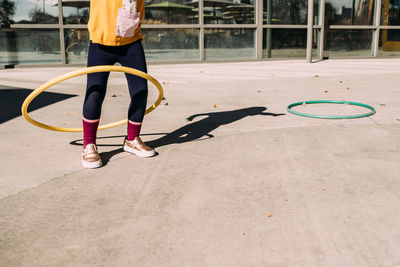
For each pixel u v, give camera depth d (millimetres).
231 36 13859
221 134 4617
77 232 2438
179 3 13188
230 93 7598
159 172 3424
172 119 5445
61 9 12383
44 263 2129
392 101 6617
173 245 2285
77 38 12695
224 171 3432
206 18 13484
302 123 5102
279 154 3863
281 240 2316
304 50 14812
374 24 15344
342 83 8859
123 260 2148
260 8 13859
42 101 6859
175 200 2871
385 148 3996
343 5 14914
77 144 4320
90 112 3537
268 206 2752
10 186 3131
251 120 5316
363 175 3287
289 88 8203
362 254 2162
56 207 2773
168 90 8008
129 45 3613
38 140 4461
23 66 12391
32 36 12344
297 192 2973
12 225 2521
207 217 2609
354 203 2771
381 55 15539
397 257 2129
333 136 4461
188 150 4027
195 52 13664
